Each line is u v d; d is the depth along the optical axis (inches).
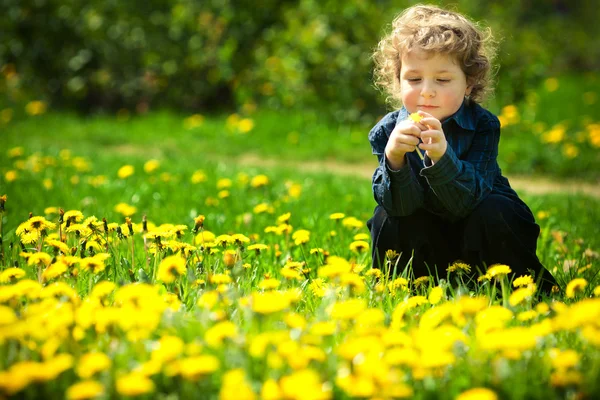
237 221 197.8
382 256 141.0
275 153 409.1
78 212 143.1
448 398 83.9
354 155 402.9
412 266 139.9
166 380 84.7
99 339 95.5
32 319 92.7
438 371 86.7
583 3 1064.2
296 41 503.8
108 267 128.7
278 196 246.1
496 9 538.9
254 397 74.7
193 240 146.9
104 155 341.4
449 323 104.8
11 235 172.2
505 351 87.4
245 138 436.1
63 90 566.9
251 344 88.7
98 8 556.4
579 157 366.6
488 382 86.7
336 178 301.4
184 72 555.8
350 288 107.6
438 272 140.4
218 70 545.6
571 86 722.2
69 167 295.9
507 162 371.6
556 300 125.0
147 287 98.1
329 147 415.2
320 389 74.0
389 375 80.2
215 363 78.8
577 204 248.5
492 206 131.5
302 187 265.6
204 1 550.0
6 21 560.1
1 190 233.1
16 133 435.5
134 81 561.3
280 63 505.4
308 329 96.3
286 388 73.5
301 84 492.4
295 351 84.2
